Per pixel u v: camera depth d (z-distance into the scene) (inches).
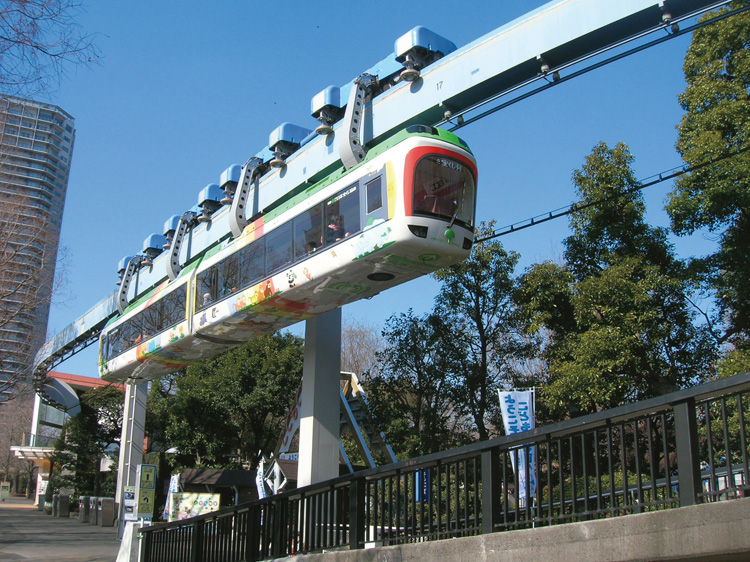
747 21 682.2
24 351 1114.1
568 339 756.0
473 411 892.6
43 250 1037.2
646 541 220.2
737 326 754.2
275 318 690.2
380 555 319.9
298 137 770.2
